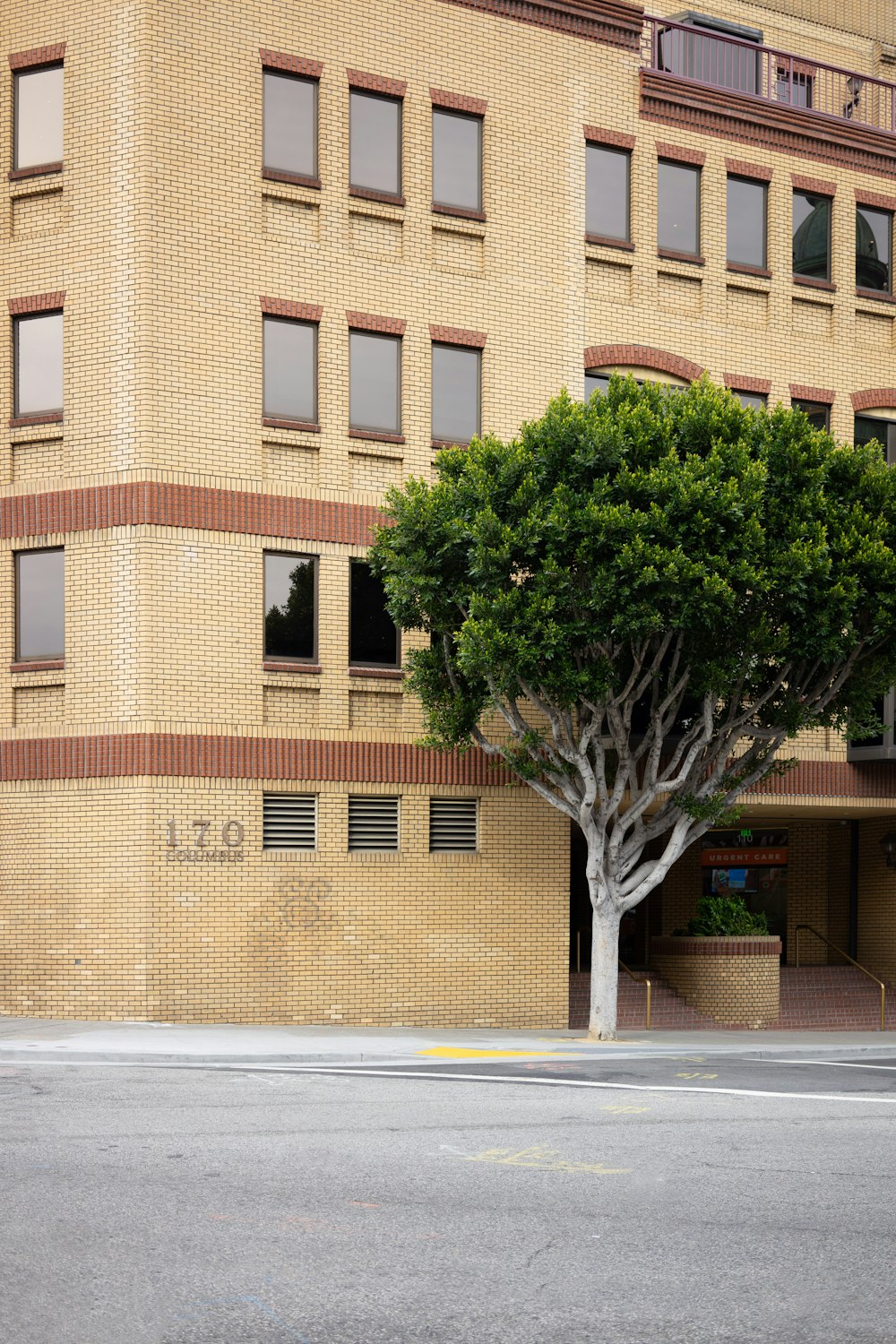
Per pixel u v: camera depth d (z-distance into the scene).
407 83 26.27
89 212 24.12
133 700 23.31
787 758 29.31
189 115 24.27
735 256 29.92
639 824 24.16
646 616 20.73
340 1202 10.09
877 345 31.47
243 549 24.27
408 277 26.09
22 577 24.38
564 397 22.20
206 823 23.61
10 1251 8.66
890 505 22.53
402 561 22.45
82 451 23.89
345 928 24.70
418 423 26.03
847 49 36.88
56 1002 23.39
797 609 21.48
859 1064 21.62
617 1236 9.39
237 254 24.55
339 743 24.89
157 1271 8.30
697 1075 18.88
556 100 27.78
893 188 31.97
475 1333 7.37
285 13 25.17
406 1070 18.77
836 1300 8.13
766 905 35.22
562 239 27.66
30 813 23.83
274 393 24.91
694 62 33.03
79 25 24.38
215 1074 17.41
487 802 26.23
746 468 21.42
